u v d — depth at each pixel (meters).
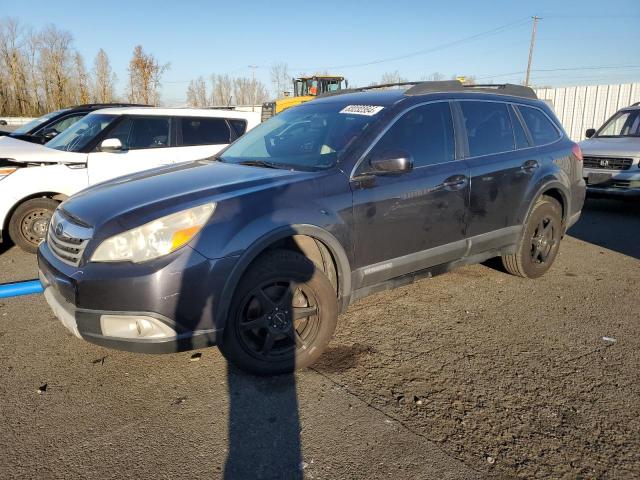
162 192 3.09
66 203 3.35
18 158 5.58
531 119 4.83
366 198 3.38
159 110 6.66
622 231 7.34
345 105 4.04
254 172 3.43
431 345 3.58
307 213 3.10
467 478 2.28
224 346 2.98
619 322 3.97
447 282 4.92
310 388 3.03
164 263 2.66
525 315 4.11
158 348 2.71
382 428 2.64
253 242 2.87
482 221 4.18
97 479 2.28
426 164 3.80
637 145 8.47
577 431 2.60
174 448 2.50
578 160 5.18
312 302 3.18
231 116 7.12
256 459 2.41
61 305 2.89
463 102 4.22
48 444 2.52
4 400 2.91
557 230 4.98
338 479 2.28
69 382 3.11
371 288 3.58
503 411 2.78
